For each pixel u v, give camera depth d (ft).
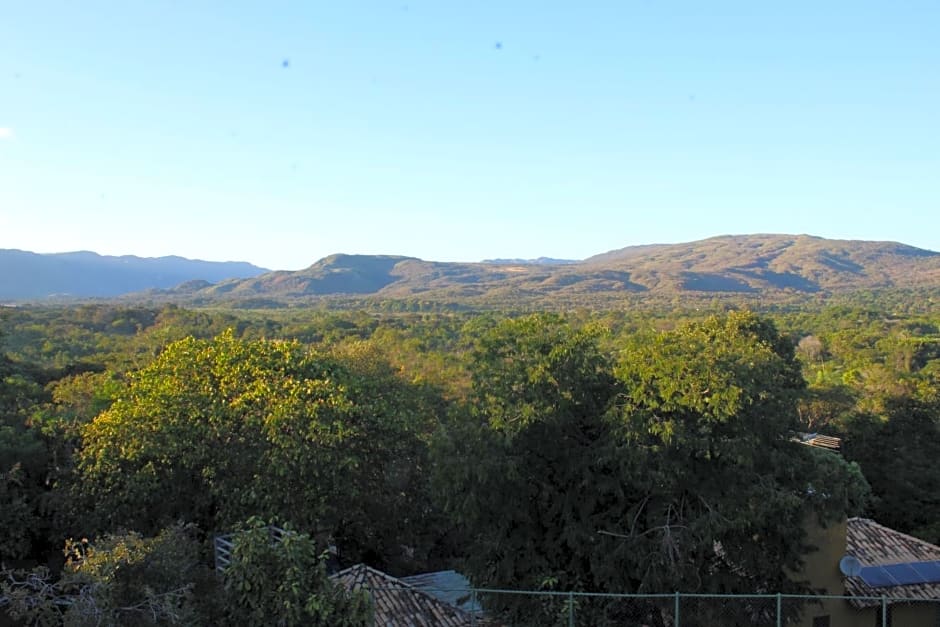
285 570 29.43
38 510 56.44
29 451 57.31
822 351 220.43
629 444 41.34
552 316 47.78
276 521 52.65
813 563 50.65
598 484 42.96
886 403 85.30
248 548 29.50
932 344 182.09
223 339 66.90
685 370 41.91
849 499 46.85
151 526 55.21
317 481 54.39
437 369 128.67
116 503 53.52
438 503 50.96
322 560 31.45
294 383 59.72
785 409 45.14
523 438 43.45
